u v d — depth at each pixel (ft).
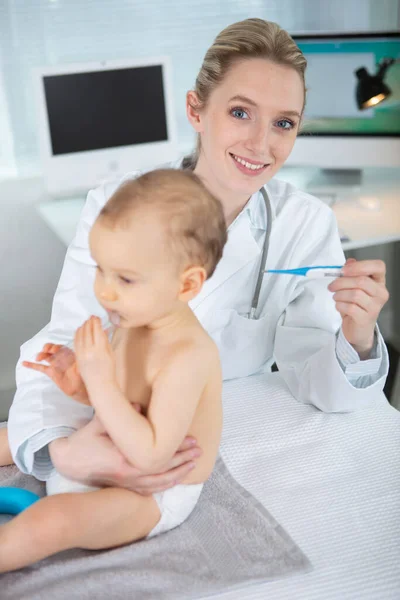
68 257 4.43
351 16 9.32
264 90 3.96
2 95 8.77
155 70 8.16
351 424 4.17
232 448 3.95
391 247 9.51
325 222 4.64
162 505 3.25
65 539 2.92
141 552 3.16
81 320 4.24
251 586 3.01
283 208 4.58
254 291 4.52
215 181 4.28
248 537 3.27
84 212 4.51
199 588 2.95
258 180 4.15
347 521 3.43
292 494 3.62
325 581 3.05
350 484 3.69
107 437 3.23
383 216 7.40
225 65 4.04
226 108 4.03
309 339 4.47
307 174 8.91
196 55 9.27
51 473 3.61
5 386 8.36
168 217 2.85
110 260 2.85
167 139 8.41
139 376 3.13
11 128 8.91
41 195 9.04
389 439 4.05
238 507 3.47
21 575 3.00
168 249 2.86
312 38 7.76
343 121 7.98
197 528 3.34
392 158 7.96
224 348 4.58
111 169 8.20
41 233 9.12
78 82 7.84
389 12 9.27
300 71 4.09
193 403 3.02
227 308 4.48
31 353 4.03
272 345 4.77
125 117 8.13
